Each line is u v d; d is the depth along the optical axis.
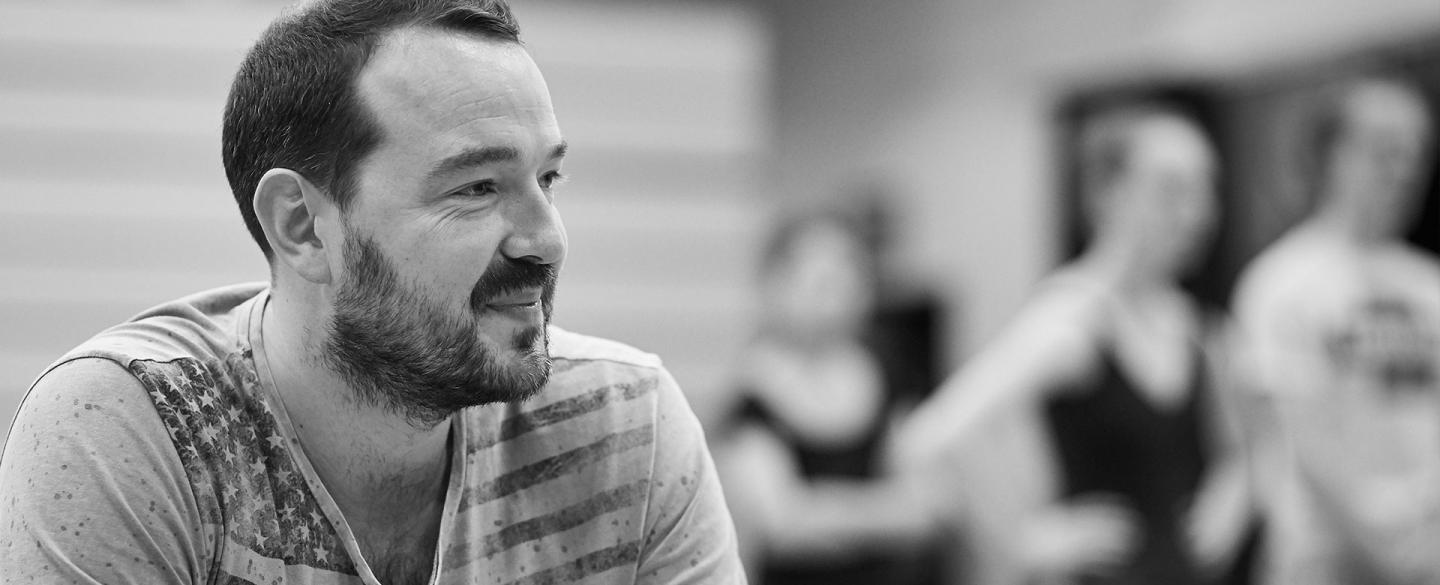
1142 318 3.26
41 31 3.10
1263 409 3.23
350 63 0.93
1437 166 3.21
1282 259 3.29
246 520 0.95
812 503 3.25
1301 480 3.16
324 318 0.96
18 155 3.08
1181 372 3.24
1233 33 3.48
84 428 0.91
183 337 0.98
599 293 3.53
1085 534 3.16
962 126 4.15
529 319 0.95
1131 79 3.64
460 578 1.01
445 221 0.92
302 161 0.94
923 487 3.37
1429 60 3.16
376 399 0.96
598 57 3.55
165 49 3.17
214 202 3.20
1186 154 3.27
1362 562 3.12
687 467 1.10
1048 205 3.82
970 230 4.11
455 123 0.91
